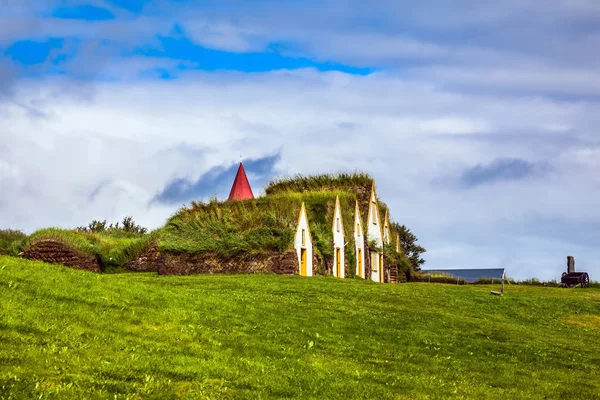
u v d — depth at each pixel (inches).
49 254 2106.3
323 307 1249.4
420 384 832.3
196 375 735.1
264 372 792.3
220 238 2132.1
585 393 878.4
